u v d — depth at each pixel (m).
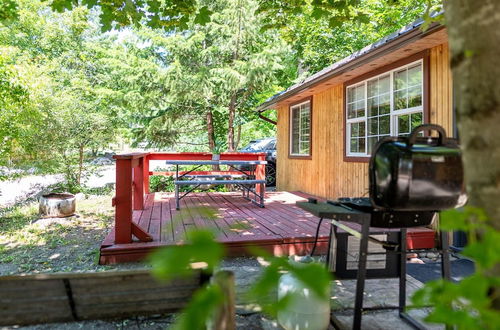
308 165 8.02
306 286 0.48
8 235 4.93
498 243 0.58
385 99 5.39
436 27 3.60
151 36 10.42
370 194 1.90
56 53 15.97
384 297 2.85
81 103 9.20
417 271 3.52
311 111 7.86
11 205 7.68
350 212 2.05
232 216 5.28
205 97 11.18
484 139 0.74
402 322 2.45
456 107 0.82
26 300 1.32
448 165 1.74
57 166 8.49
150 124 12.00
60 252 4.15
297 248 3.99
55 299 1.33
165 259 0.43
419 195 1.73
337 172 6.77
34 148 7.88
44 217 6.15
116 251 3.67
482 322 0.57
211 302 0.51
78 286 1.33
